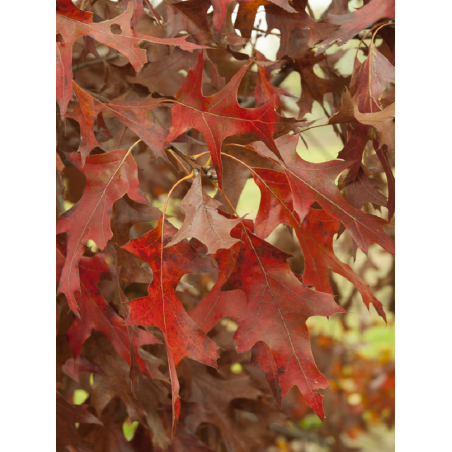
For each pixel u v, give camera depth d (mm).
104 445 1336
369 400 2186
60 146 1280
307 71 1350
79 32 1163
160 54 1317
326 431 1966
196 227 1142
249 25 1285
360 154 1240
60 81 1159
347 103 1173
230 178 1287
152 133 1188
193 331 1153
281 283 1171
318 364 2096
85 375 1440
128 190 1181
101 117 1278
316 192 1185
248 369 1474
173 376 1134
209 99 1168
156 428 1338
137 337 1242
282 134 1228
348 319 2232
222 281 1203
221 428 1397
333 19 1256
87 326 1258
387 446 2104
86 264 1253
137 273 1245
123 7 1244
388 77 1235
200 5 1267
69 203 1447
